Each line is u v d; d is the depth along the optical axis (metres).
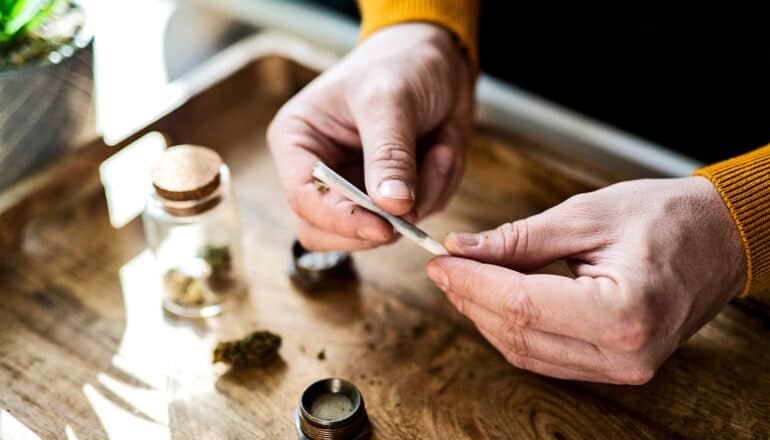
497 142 0.59
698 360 0.48
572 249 0.44
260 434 0.45
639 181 0.45
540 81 0.76
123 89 0.68
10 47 0.53
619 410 0.46
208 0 0.79
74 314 0.51
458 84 0.55
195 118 0.62
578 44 0.73
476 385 0.47
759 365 0.48
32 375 0.48
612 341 0.41
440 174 0.51
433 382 0.47
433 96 0.51
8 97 0.51
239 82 0.63
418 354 0.49
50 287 0.52
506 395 0.47
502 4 0.73
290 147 0.49
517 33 0.74
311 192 0.47
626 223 0.43
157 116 0.59
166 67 0.71
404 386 0.47
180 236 0.52
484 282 0.43
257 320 0.50
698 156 0.70
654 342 0.42
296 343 0.49
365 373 0.48
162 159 0.50
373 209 0.45
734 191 0.44
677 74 0.70
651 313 0.41
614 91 0.74
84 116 0.55
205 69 0.63
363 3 0.58
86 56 0.54
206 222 0.51
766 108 0.68
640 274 0.41
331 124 0.50
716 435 0.45
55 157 0.55
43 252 0.54
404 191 0.44
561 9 0.71
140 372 0.48
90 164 0.57
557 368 0.45
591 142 0.67
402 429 0.45
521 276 0.43
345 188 0.45
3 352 0.49
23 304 0.51
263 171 0.59
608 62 0.72
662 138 0.72
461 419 0.46
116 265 0.53
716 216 0.44
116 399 0.47
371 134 0.47
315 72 0.63
